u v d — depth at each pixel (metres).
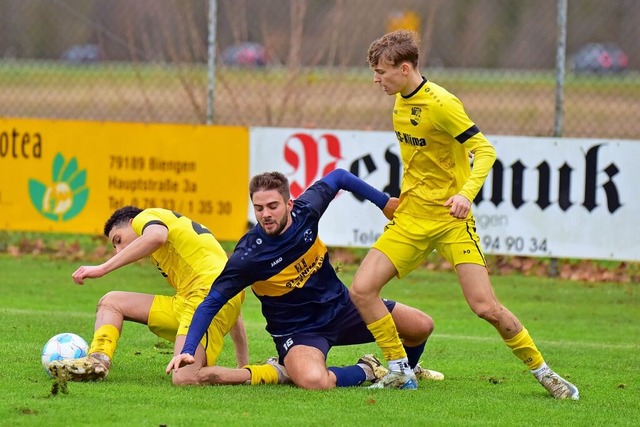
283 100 35.66
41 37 59.78
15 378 17.08
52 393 15.80
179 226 17.80
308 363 16.81
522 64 68.75
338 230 30.66
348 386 17.27
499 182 29.77
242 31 39.47
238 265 16.33
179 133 31.20
